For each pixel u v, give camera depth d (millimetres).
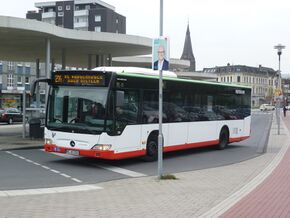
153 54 11977
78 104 14555
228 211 8219
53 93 15086
